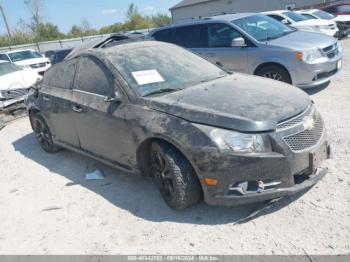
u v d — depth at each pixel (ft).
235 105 10.48
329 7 62.75
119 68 12.92
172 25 27.76
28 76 29.71
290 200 11.14
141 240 10.44
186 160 10.54
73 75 15.24
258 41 22.84
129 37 17.79
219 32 24.79
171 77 13.10
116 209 12.26
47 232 11.62
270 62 22.21
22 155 19.54
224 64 24.56
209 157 9.70
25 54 59.36
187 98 11.36
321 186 11.59
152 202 12.30
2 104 26.86
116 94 12.41
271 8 110.11
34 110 18.31
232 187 9.77
